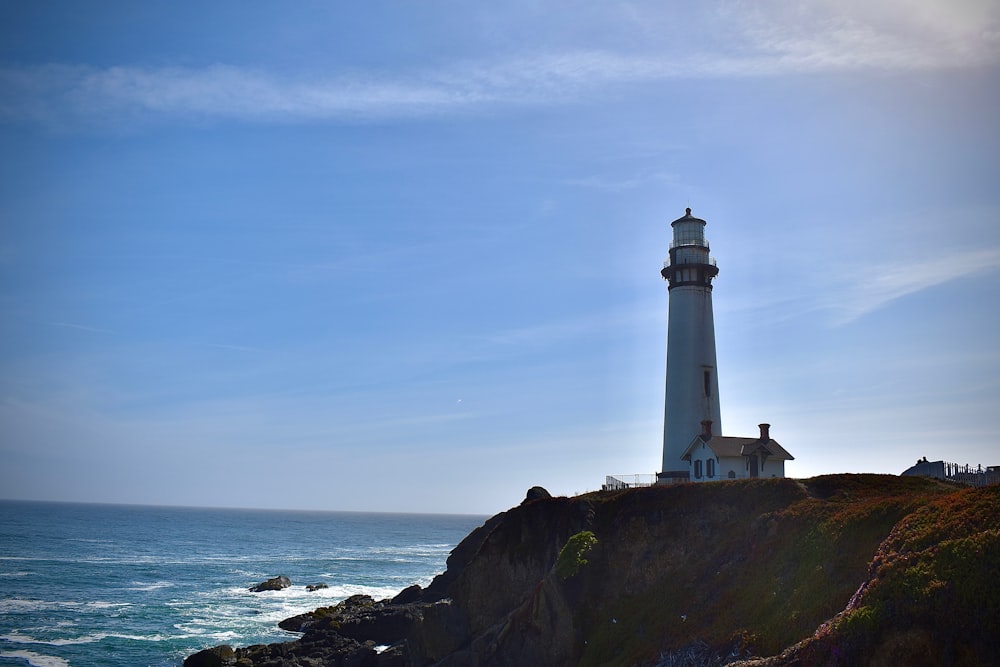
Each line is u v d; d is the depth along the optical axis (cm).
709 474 6662
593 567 5275
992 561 3047
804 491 4900
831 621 3394
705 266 7494
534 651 5081
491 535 6212
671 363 7531
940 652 2952
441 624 5819
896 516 3962
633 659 4362
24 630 7375
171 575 11769
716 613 4281
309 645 6384
